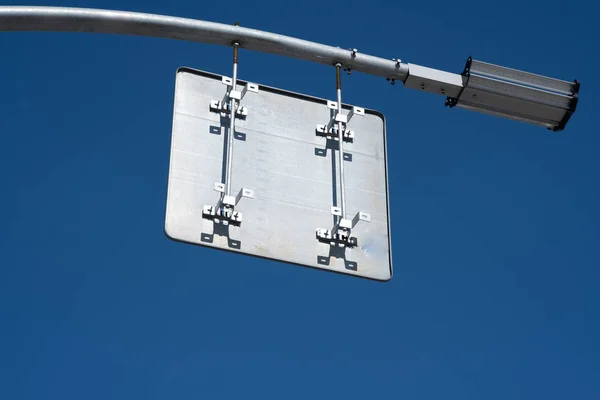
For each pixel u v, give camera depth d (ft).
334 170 27.68
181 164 25.95
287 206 26.43
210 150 26.53
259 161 26.91
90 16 26.71
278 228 25.95
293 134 27.81
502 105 29.27
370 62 28.73
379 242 26.84
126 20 26.99
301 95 28.48
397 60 28.94
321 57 28.53
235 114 27.30
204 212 25.30
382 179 28.09
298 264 25.59
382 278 26.25
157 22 27.22
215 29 27.66
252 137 27.25
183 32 27.53
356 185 27.71
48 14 26.30
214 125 27.02
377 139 28.76
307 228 26.25
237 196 25.39
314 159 27.63
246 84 27.99
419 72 28.86
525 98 28.96
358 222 26.94
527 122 29.73
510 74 29.04
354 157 28.19
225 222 25.41
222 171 26.30
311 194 26.94
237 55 27.89
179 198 25.36
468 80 28.86
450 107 29.53
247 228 25.61
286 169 27.09
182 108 26.94
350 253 26.32
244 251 25.20
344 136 28.22
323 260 25.91
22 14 26.14
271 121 27.76
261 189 26.45
